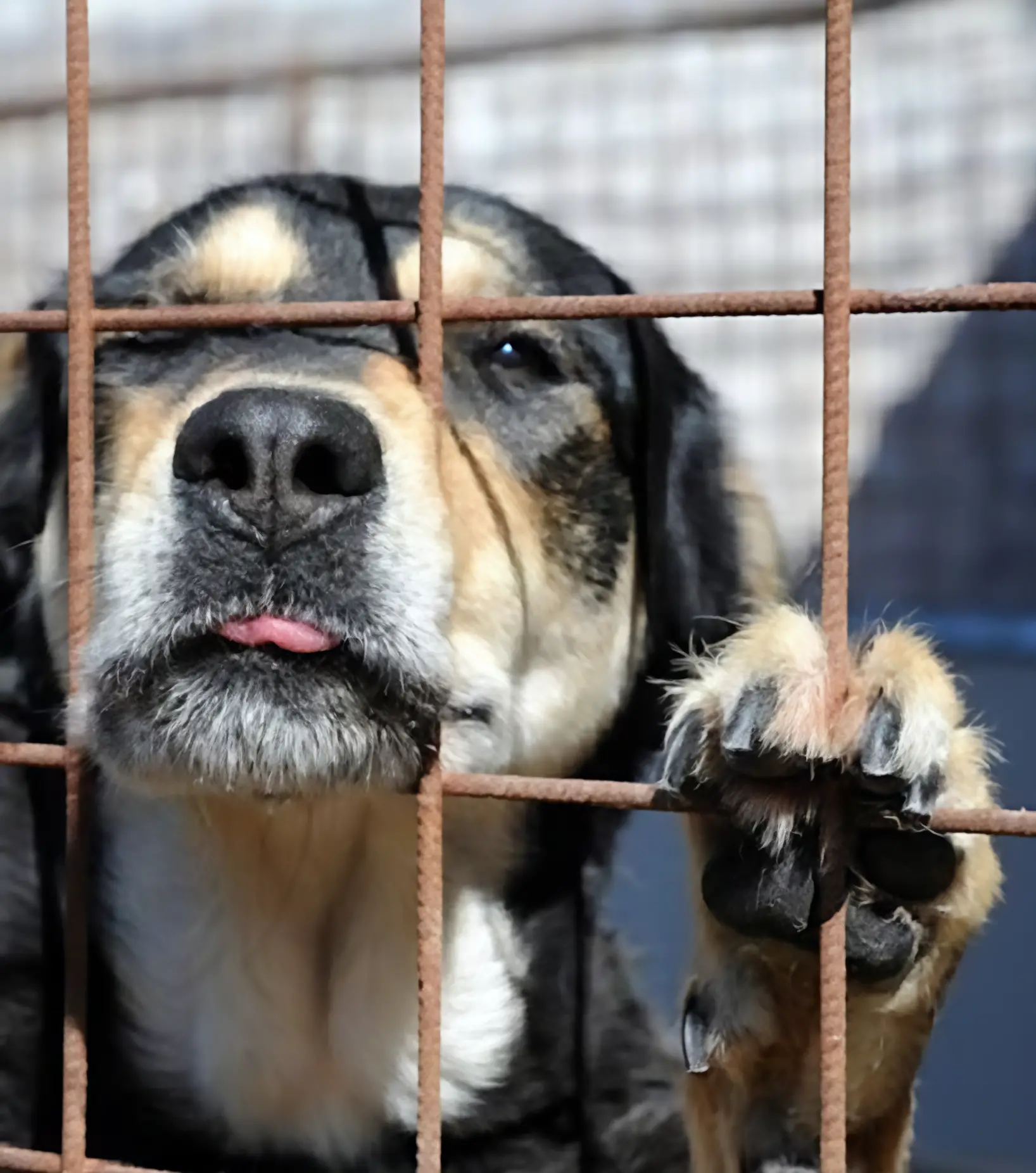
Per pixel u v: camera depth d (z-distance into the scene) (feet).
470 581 3.31
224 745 3.10
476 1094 3.49
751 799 3.01
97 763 3.17
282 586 3.09
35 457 3.61
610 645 3.58
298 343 3.31
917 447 8.45
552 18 8.16
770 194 8.41
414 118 8.37
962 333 8.37
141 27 8.55
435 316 3.05
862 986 3.08
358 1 8.34
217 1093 3.45
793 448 8.23
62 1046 3.51
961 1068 5.49
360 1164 3.48
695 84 8.45
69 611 3.22
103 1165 3.14
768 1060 3.17
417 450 3.14
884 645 3.08
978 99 8.14
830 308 2.95
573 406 3.53
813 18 7.73
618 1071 3.58
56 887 3.54
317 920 3.43
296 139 8.34
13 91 8.64
